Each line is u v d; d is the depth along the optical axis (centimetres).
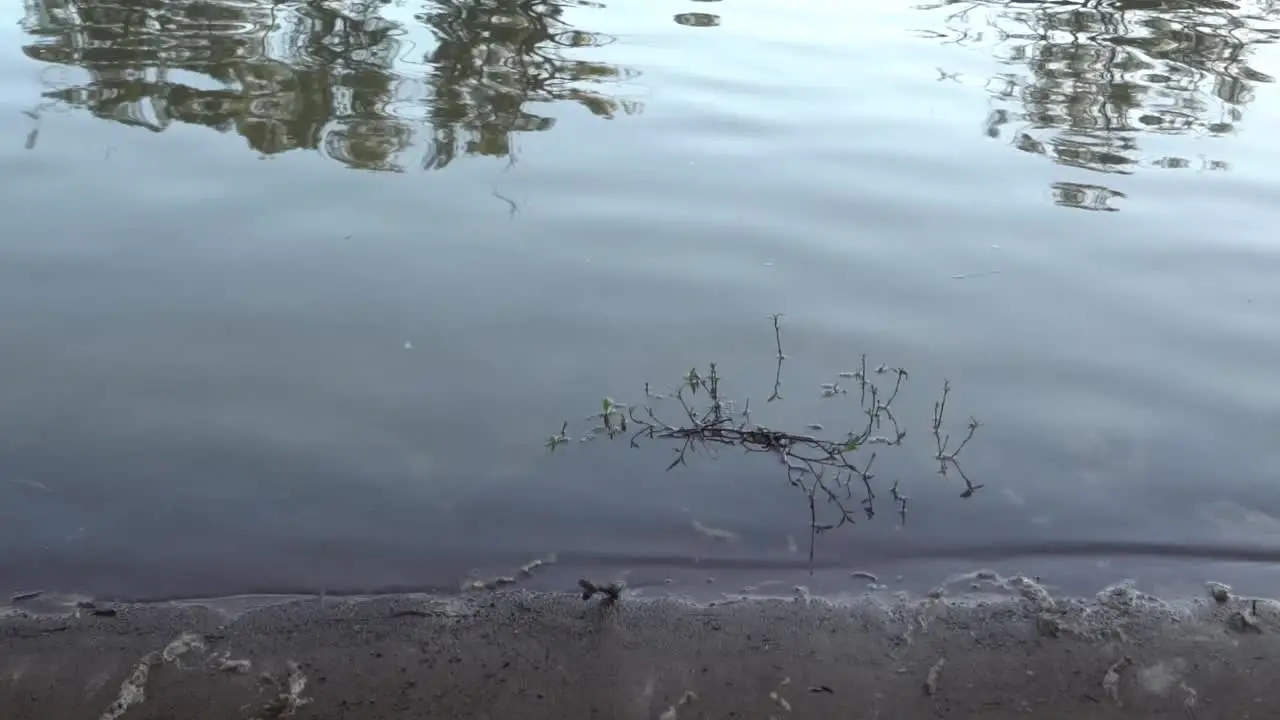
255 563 381
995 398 481
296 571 378
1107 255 605
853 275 581
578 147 730
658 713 325
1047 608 368
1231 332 530
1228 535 404
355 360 495
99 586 367
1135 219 648
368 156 702
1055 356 511
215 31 934
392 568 381
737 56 927
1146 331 532
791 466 438
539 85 841
